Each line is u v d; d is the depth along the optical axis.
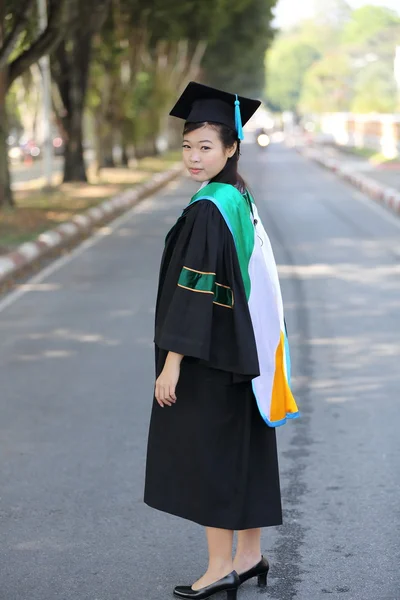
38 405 7.75
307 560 4.92
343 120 75.25
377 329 10.42
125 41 40.31
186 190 34.06
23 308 12.01
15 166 54.03
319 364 8.98
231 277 4.05
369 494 5.82
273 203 26.47
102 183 33.84
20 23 19.55
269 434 4.25
